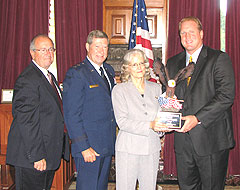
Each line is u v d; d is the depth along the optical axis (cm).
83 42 355
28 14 358
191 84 222
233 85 215
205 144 218
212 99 215
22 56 361
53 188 295
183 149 233
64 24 354
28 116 196
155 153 206
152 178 205
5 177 318
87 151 204
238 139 346
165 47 358
